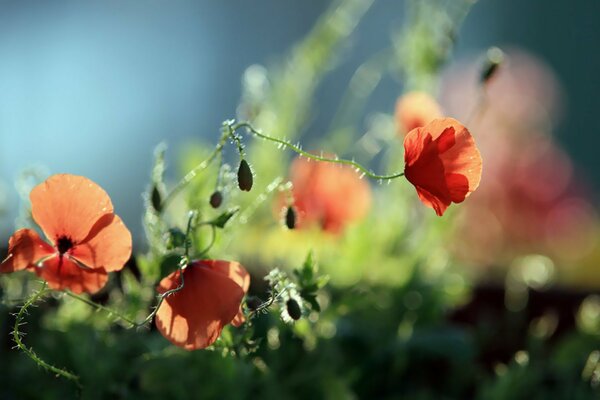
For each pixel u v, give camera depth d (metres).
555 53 10.01
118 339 1.58
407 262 1.74
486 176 2.81
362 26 7.11
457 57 9.80
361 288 1.69
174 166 3.54
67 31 8.87
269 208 1.77
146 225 1.51
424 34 1.76
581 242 2.83
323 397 1.56
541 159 3.00
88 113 8.77
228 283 1.36
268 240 1.77
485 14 9.99
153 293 1.53
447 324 1.74
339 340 1.62
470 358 1.65
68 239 1.36
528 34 10.01
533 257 1.81
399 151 1.77
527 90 3.27
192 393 1.52
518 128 3.07
